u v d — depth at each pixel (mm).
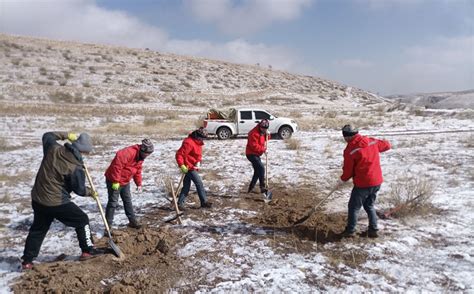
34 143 16156
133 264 5418
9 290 4777
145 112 30938
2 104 28688
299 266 5250
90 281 4977
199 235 6344
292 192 8742
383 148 5816
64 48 56250
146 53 65812
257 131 8180
